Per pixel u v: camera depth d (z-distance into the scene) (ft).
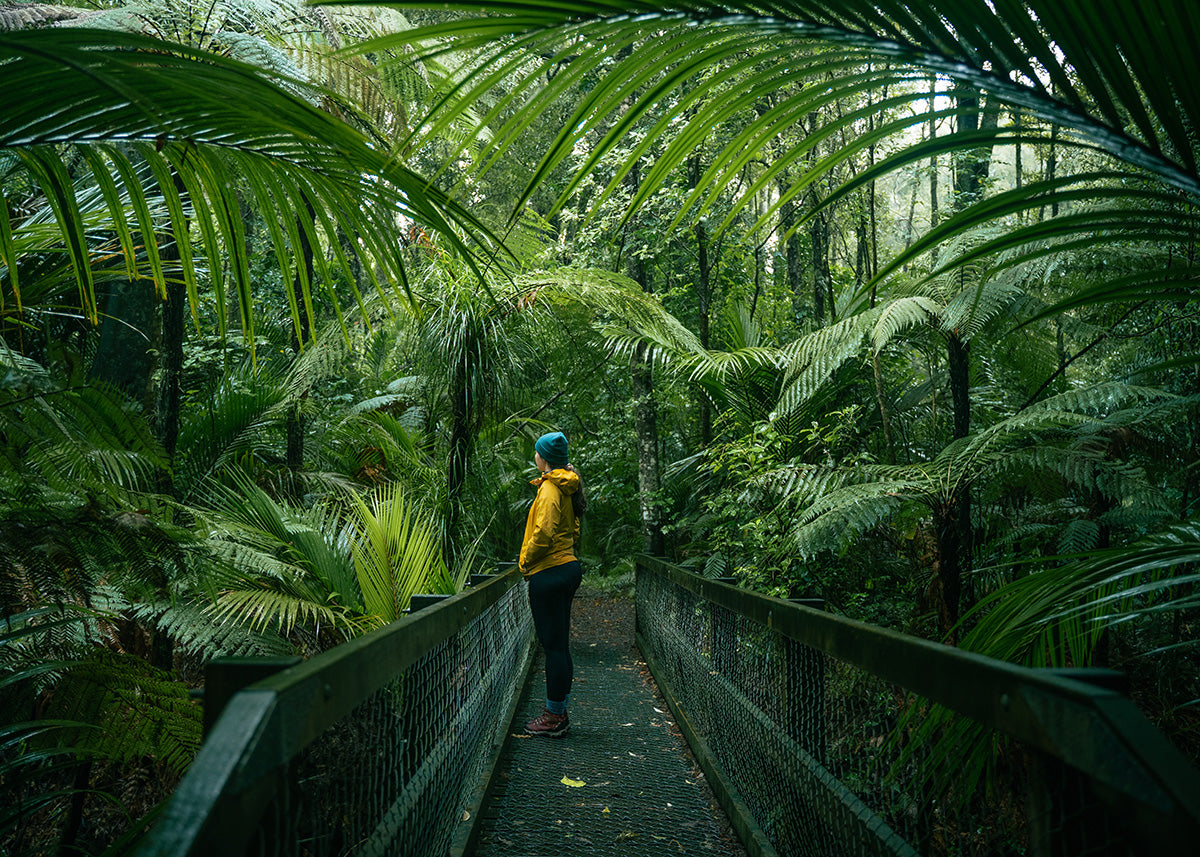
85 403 6.39
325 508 17.20
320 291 29.55
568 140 4.53
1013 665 3.79
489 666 11.91
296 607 11.40
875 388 19.99
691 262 29.19
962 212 4.58
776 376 19.72
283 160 5.95
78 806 8.38
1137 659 12.20
